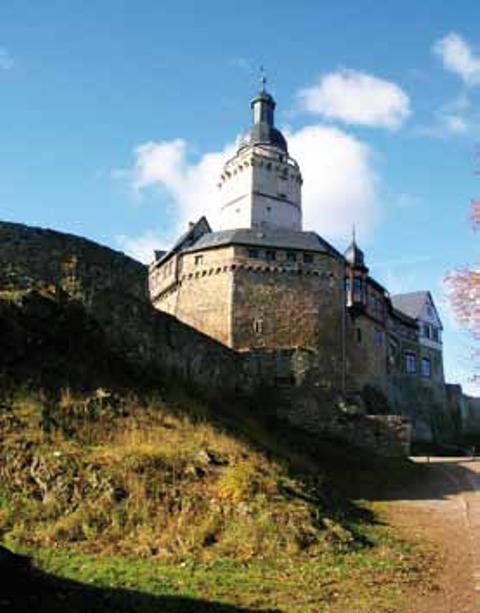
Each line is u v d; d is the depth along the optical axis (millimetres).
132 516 18641
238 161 70125
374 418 39219
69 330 27406
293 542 18938
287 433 35906
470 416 77812
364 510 25375
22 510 18219
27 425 21531
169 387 30031
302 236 56500
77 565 15719
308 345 52406
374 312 60875
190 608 13930
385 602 15734
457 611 15539
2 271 27422
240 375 38812
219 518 19391
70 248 29500
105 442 22203
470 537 22828
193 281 54219
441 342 77688
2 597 13031
